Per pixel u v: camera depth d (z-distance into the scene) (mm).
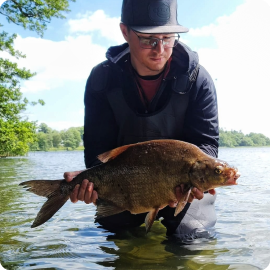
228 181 801
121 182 848
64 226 1103
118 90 1034
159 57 946
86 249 871
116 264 762
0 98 6535
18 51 6406
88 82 1085
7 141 7211
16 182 2381
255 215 1189
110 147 1088
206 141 1029
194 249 849
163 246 882
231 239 917
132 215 1070
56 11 5793
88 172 871
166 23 950
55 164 5297
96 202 883
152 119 1021
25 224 1128
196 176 806
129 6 973
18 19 5742
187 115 1038
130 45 987
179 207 792
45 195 867
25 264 770
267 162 4617
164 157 826
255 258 771
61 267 749
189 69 996
